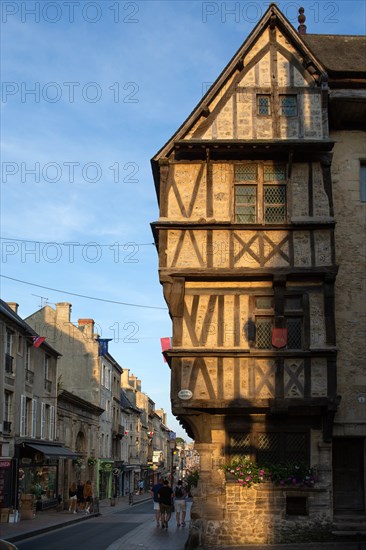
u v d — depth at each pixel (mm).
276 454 16516
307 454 16484
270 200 17453
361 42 20938
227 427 16547
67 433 41938
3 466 29156
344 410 16922
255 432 16578
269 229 17047
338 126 18469
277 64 17969
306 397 16141
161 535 20406
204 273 16766
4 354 30188
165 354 16609
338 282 17625
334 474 16953
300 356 16359
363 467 16906
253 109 17688
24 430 33156
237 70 17953
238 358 16484
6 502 29078
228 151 17391
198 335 16688
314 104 17688
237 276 16797
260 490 16203
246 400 16156
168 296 16797
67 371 50625
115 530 24141
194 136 17547
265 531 16031
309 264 16797
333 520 16250
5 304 35062
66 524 27281
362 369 17172
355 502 16797
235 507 16156
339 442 17125
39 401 35812
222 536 16016
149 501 57938
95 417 50531
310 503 16156
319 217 17094
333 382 16172
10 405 31172
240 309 16859
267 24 18188
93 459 47938
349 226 17969
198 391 16328
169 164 17578
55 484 38219
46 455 32281
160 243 17094
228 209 17281
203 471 16344
